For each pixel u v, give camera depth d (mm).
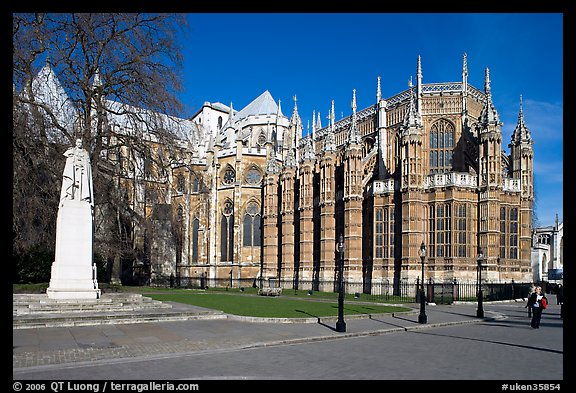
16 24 35469
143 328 22484
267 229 76000
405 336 23281
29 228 35188
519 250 52750
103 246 43312
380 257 54031
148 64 42375
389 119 64812
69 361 14914
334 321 27562
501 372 14555
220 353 17297
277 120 95125
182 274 85000
